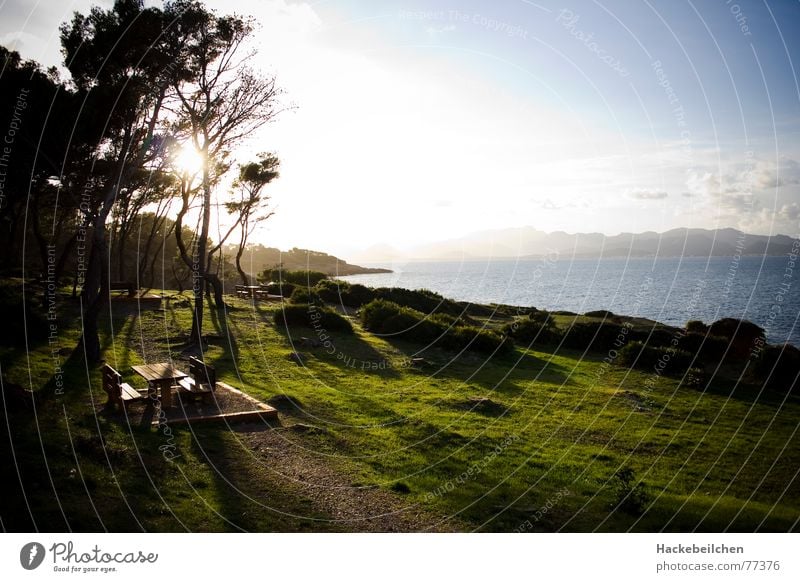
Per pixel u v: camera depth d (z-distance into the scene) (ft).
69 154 63.62
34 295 77.15
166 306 87.61
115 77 60.34
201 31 62.28
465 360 65.87
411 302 108.58
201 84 66.49
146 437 29.78
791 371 58.75
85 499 21.11
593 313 103.14
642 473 32.76
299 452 30.86
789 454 37.42
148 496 22.43
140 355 53.93
